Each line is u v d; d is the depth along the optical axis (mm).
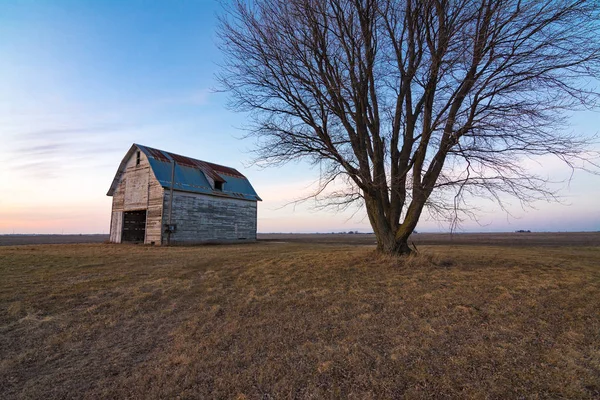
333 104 11398
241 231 30062
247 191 31344
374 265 10703
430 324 5770
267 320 6344
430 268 10141
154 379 4277
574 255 15547
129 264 12844
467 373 4145
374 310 6660
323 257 13430
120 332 6020
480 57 9117
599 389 3752
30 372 4562
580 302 6762
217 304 7496
